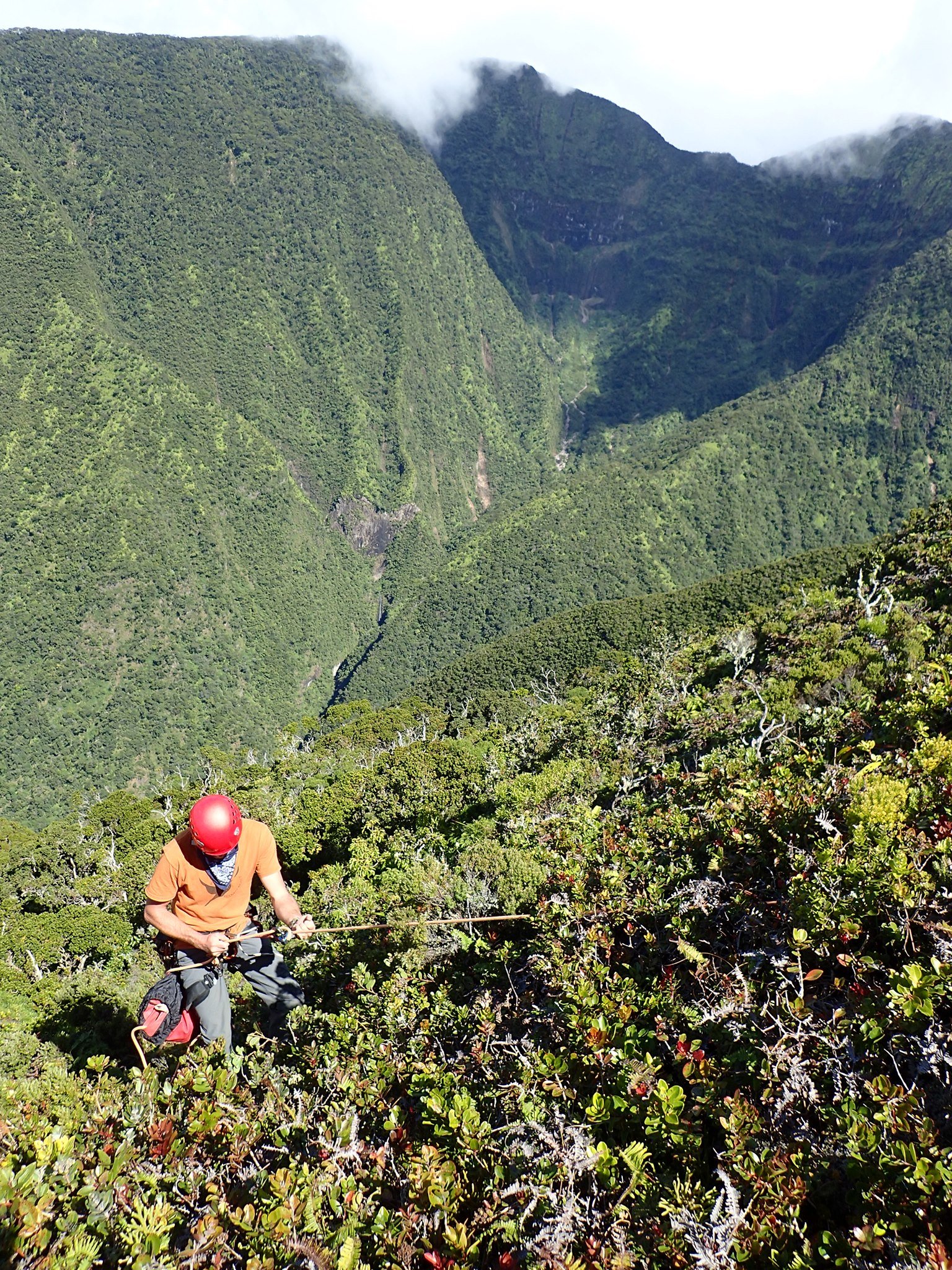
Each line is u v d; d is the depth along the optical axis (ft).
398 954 28.58
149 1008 17.40
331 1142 15.46
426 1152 14.16
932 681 38.37
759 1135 13.43
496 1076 17.70
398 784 114.93
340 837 112.16
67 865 204.64
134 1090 19.15
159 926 16.98
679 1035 15.87
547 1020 19.16
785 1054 14.58
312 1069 20.34
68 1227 12.58
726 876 22.93
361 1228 13.05
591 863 28.78
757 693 83.66
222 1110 17.16
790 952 17.90
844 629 118.21
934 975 14.71
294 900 17.66
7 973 110.01
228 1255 12.78
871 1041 14.46
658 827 29.01
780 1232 11.46
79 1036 50.11
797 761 30.91
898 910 17.29
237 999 26.66
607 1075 16.12
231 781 206.39
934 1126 12.05
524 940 26.58
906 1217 10.83
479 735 187.73
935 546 150.61
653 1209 12.59
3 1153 15.14
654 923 22.36
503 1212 12.78
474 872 33.04
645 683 150.71
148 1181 14.78
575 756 95.04
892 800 21.24
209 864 16.44
